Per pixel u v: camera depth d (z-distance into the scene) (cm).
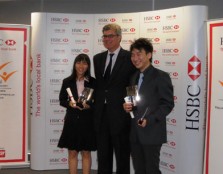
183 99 352
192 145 346
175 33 364
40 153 427
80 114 336
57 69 426
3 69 399
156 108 259
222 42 316
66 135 341
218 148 323
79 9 504
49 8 509
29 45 407
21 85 407
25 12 513
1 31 396
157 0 484
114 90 306
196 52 340
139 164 274
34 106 422
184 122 351
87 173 355
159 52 382
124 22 410
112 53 312
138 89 267
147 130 259
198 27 339
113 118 305
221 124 320
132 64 304
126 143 310
